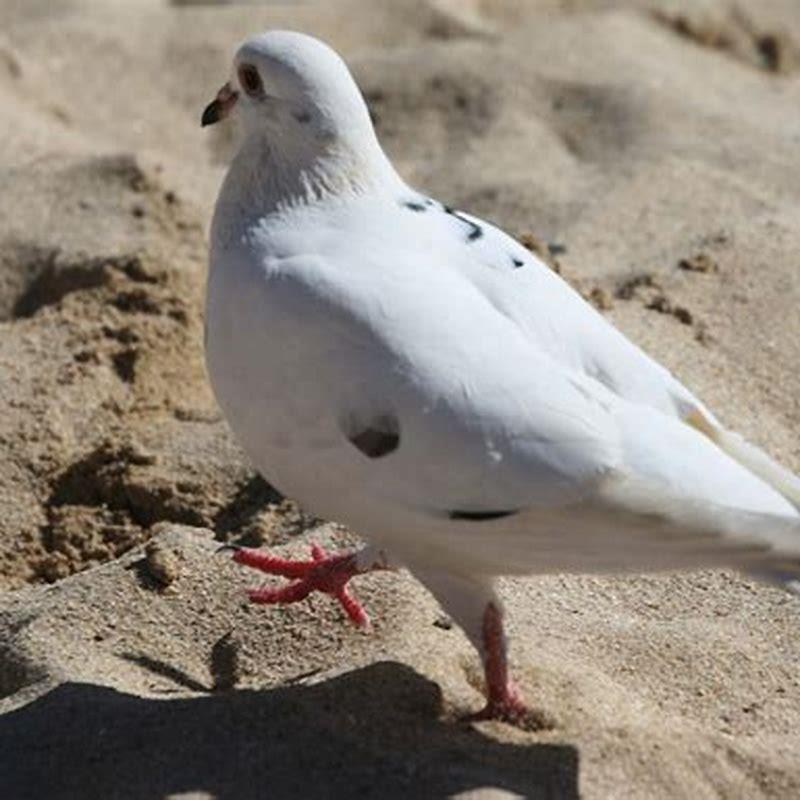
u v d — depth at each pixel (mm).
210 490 12523
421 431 8805
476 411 8766
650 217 16031
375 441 8906
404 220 9609
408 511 8961
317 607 10609
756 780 9289
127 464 12719
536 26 20688
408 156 18297
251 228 9625
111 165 16594
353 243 9391
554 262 14906
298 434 9148
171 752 9250
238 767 9125
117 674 10258
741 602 11109
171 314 14250
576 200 16594
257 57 9742
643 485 8734
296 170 9703
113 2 21547
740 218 15961
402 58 19797
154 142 18812
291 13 21078
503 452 8742
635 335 13555
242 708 9477
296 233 9508
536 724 9539
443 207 9930
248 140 9836
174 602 10852
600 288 14312
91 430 13125
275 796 8938
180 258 15148
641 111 18531
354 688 9672
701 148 17734
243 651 10477
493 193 16953
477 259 9508
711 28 20891
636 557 8922
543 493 8719
